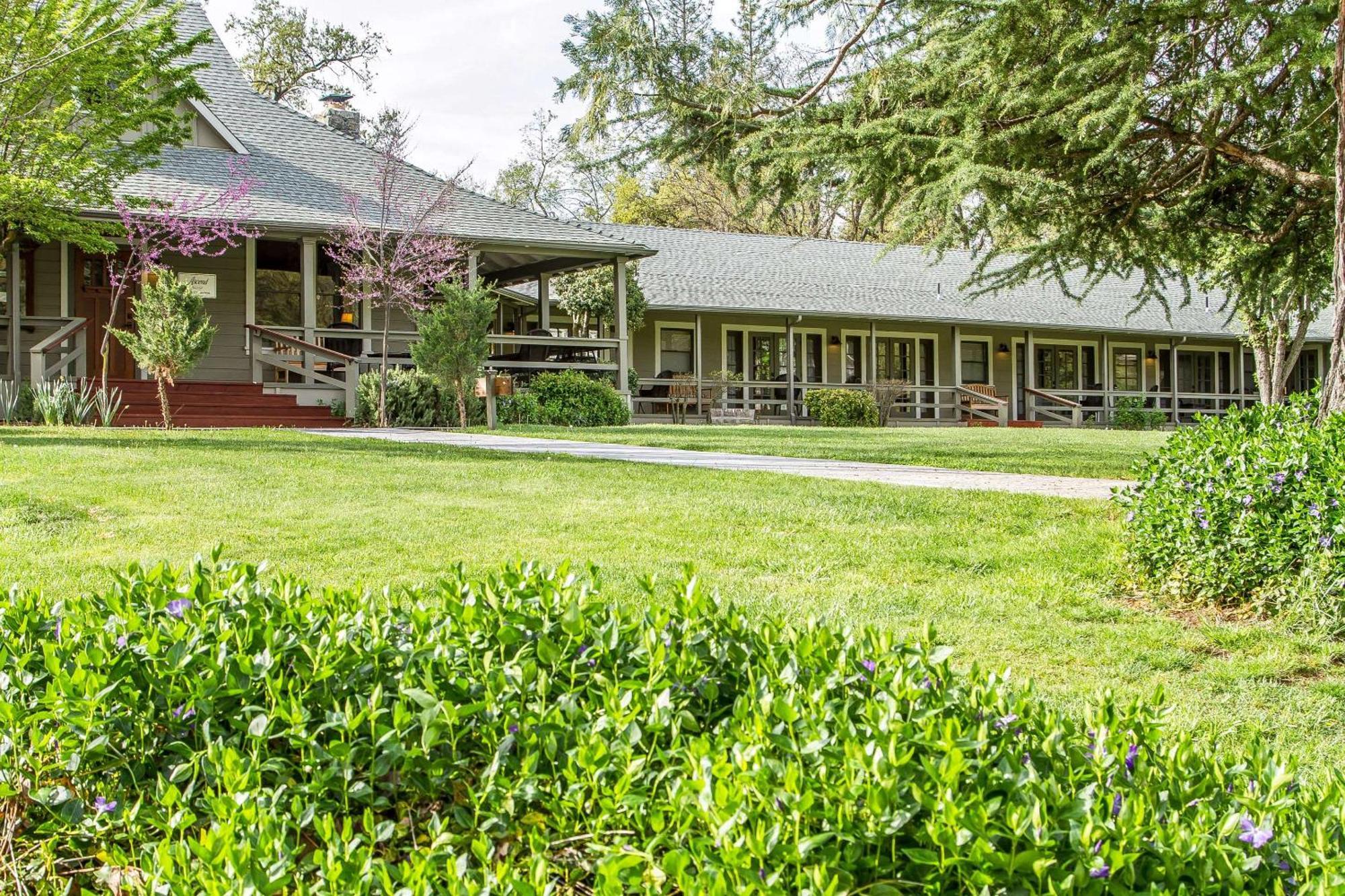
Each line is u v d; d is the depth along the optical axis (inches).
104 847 90.4
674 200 1779.0
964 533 273.4
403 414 690.2
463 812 88.7
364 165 876.6
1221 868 64.7
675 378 1072.2
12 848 96.2
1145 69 308.5
